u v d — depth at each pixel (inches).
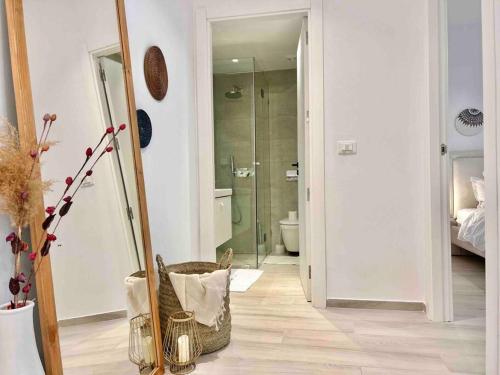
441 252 80.2
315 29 89.7
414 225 86.8
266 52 143.4
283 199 169.8
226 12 95.0
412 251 87.0
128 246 58.1
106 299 51.9
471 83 157.3
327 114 90.3
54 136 44.1
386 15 87.1
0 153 35.6
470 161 152.9
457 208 153.0
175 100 83.7
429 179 81.5
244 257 148.8
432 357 63.0
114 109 56.9
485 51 49.0
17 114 39.5
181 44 88.4
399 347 67.1
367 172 88.7
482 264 133.9
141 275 61.0
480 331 74.2
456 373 57.6
